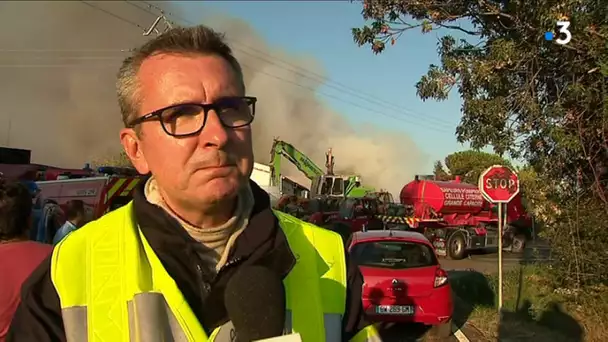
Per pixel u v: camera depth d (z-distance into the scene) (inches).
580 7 271.4
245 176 54.6
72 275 52.9
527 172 372.8
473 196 887.1
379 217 833.5
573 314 321.1
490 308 370.0
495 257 853.2
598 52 270.2
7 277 113.9
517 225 919.0
